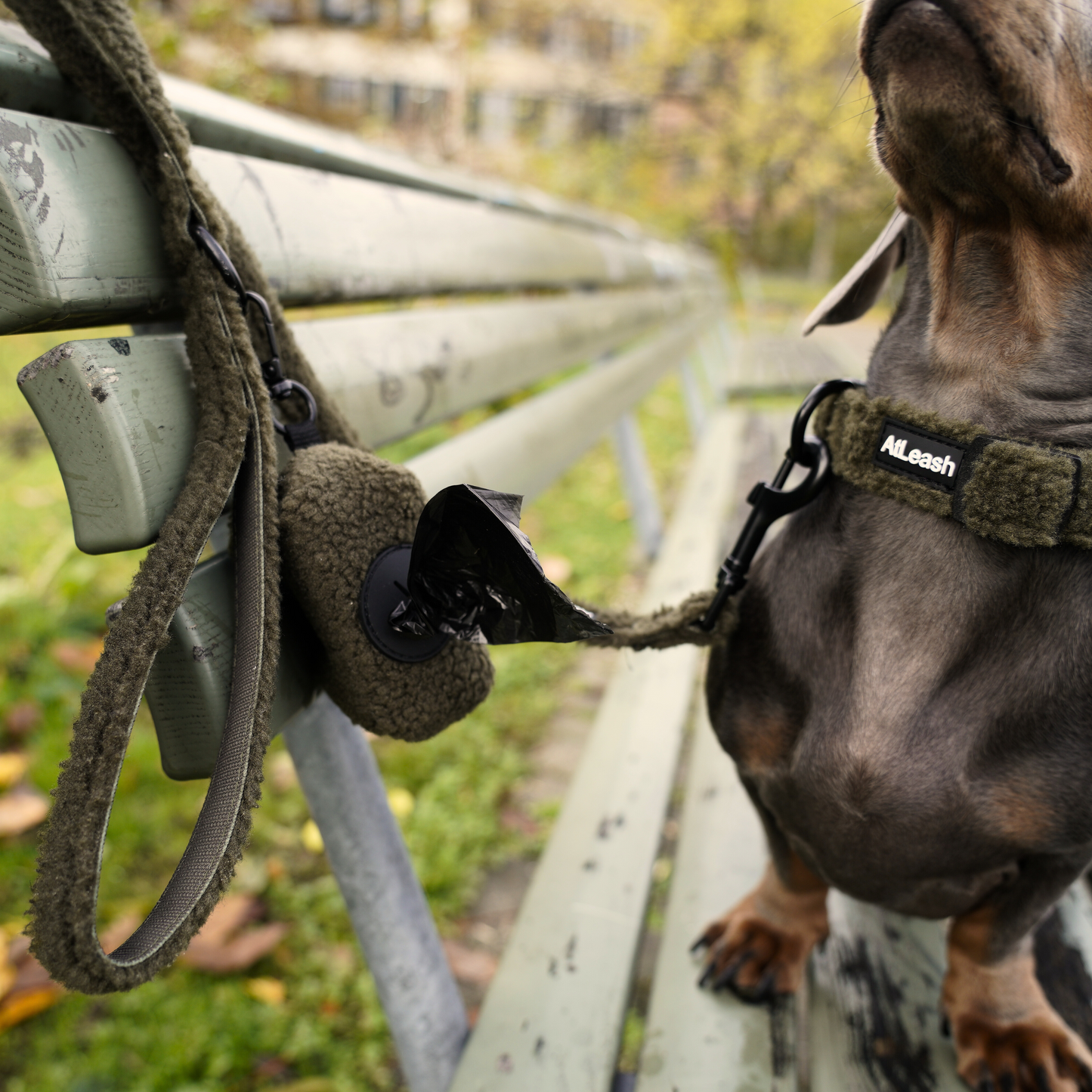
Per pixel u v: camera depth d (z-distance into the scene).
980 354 0.40
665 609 0.42
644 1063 0.46
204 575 0.35
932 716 0.38
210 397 0.32
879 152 0.40
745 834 0.60
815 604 0.42
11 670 0.91
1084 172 0.35
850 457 0.40
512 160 3.73
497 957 0.70
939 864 0.40
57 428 0.31
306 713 0.42
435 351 0.58
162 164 0.32
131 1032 0.62
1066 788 0.38
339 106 2.39
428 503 0.31
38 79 0.32
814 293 6.77
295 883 0.75
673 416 2.39
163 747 0.34
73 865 0.26
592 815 0.60
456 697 0.37
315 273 0.45
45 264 0.29
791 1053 0.46
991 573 0.38
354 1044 0.63
